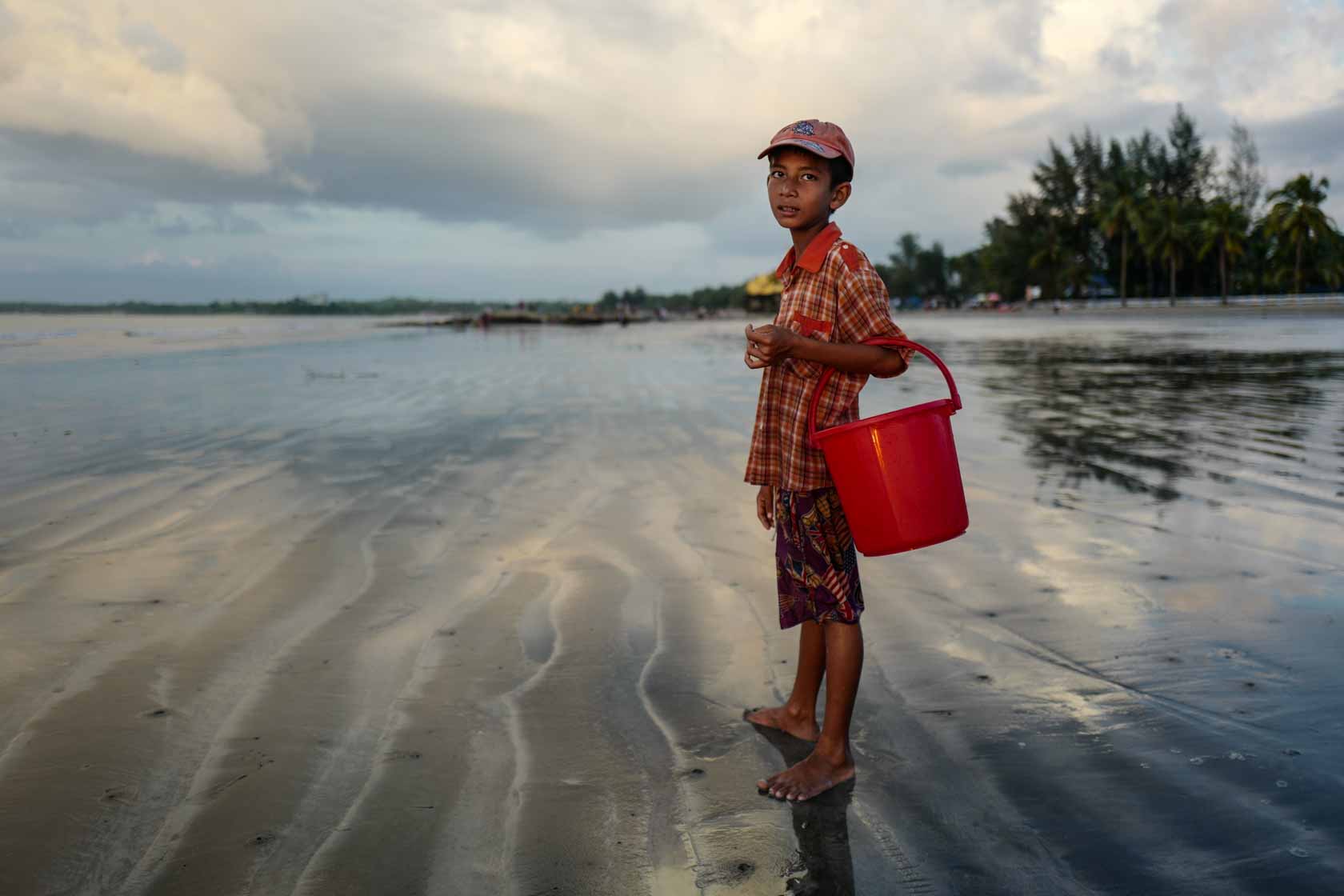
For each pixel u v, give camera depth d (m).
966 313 66.88
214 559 3.62
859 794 1.92
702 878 1.63
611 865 1.67
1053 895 1.57
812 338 2.07
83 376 11.97
